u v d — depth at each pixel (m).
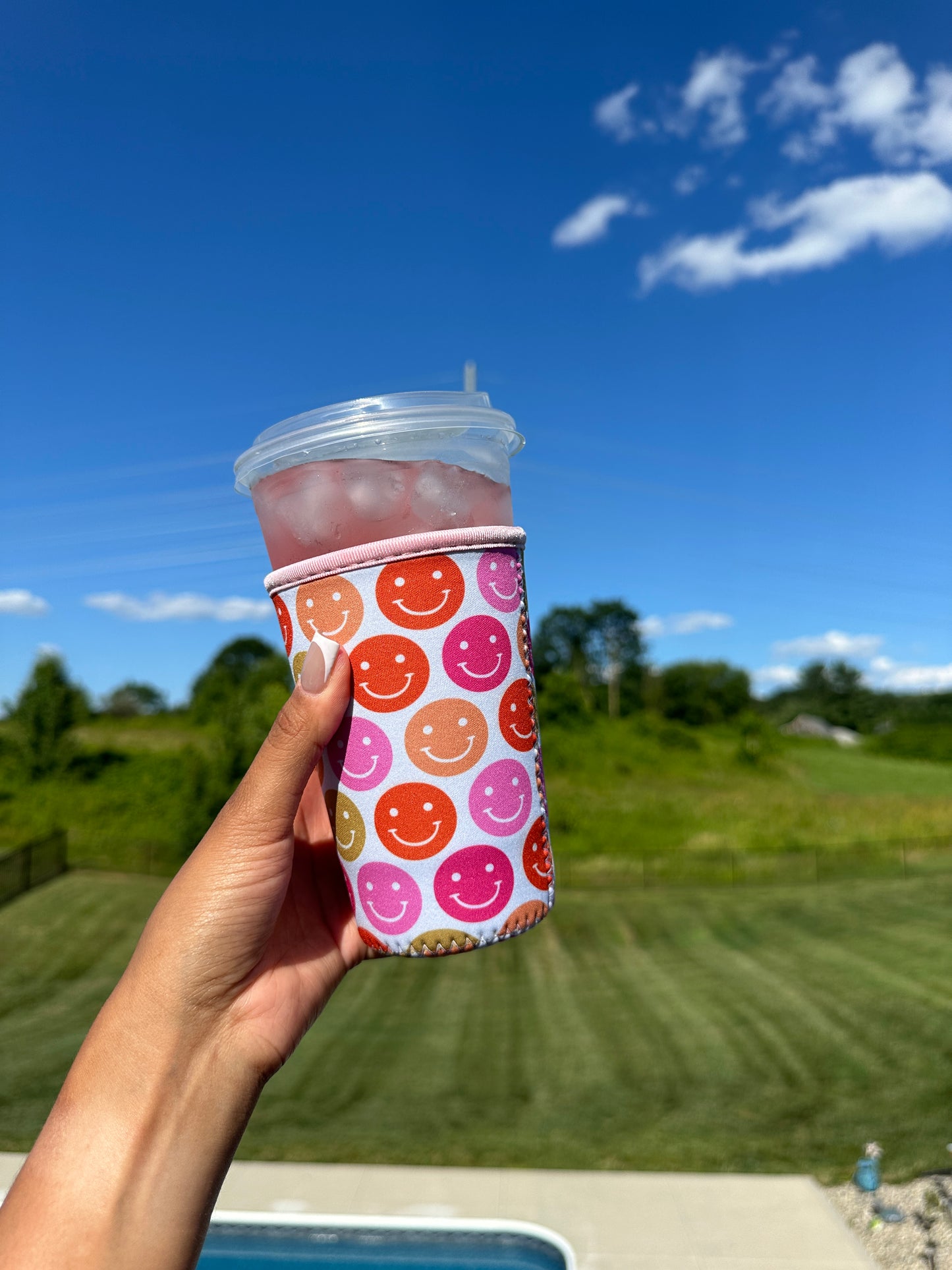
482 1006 3.92
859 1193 2.19
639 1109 2.78
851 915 5.31
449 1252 2.07
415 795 0.30
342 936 0.35
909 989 3.82
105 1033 0.28
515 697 0.32
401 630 0.30
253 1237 2.13
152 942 0.29
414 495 0.31
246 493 0.35
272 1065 0.29
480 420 0.32
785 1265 1.90
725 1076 3.04
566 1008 3.84
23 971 4.50
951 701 21.12
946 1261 1.89
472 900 0.31
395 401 0.31
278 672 13.20
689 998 3.89
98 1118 0.26
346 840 0.32
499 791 0.31
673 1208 2.14
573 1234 2.04
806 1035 3.37
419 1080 3.10
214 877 0.29
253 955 0.29
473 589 0.31
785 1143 2.50
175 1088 0.27
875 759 15.48
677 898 6.04
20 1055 3.35
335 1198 2.23
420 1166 2.41
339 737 0.31
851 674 22.42
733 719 19.36
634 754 13.68
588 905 5.89
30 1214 0.25
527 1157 2.45
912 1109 2.68
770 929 5.08
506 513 0.34
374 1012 3.88
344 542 0.31
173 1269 0.25
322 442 0.31
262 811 0.30
